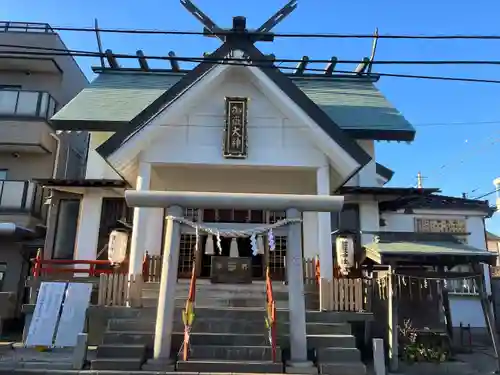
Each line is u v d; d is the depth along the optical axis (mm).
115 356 8352
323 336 8867
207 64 11281
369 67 16953
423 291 10469
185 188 13672
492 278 15195
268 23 11641
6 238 16297
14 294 15562
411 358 9484
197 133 11586
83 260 13000
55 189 14156
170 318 8367
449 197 15312
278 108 11773
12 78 19984
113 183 13602
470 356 11062
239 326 9109
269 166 11523
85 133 20562
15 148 17797
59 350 10281
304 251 13461
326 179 11414
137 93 15344
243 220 13984
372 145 15883
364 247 10773
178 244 8836
